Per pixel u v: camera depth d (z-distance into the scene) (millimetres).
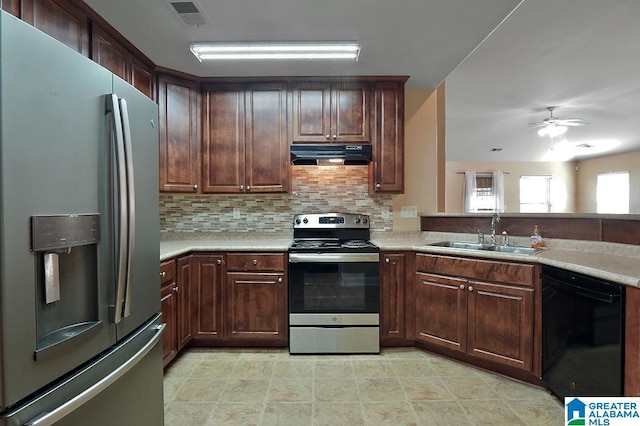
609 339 1638
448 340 2590
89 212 1105
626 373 1562
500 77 4180
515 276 2244
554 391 2035
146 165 1471
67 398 1014
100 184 1154
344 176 3363
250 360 2648
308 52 2555
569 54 3568
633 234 2135
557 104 5277
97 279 1150
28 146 906
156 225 1562
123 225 1207
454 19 2156
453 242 3059
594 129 6582
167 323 2398
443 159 3699
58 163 994
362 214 3348
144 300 1446
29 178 907
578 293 1835
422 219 3363
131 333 1358
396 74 2994
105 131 1183
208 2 1961
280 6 2004
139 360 1338
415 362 2605
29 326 910
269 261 2805
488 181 9078
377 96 3061
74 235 1040
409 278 2809
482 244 2875
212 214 3342
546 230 2627
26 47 904
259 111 3057
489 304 2367
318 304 2754
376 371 2471
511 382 2307
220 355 2736
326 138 3049
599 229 2342
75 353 1046
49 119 967
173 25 2195
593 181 8938
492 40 3242
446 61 2750
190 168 2994
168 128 2871
